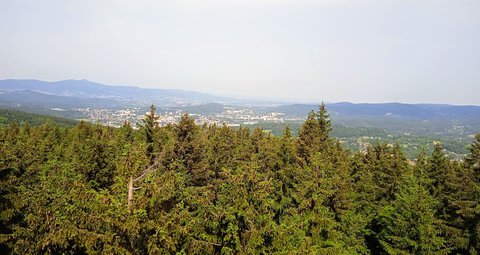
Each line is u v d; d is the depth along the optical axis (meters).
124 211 11.32
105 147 26.30
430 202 26.83
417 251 25.59
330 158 36.59
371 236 36.09
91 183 23.94
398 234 26.67
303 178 25.81
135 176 12.88
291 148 31.19
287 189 27.02
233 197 16.36
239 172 17.20
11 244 16.41
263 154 32.72
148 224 11.56
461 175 31.70
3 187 18.53
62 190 17.83
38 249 14.89
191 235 13.55
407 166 43.06
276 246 15.75
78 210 11.68
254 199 16.41
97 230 11.41
